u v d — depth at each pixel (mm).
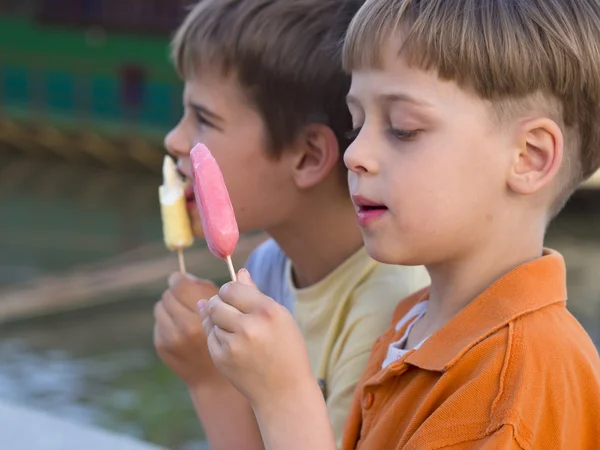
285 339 2004
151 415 8961
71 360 10664
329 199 2949
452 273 2125
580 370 1941
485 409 1851
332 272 2947
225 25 2930
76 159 29406
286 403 2004
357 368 2670
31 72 29828
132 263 15195
